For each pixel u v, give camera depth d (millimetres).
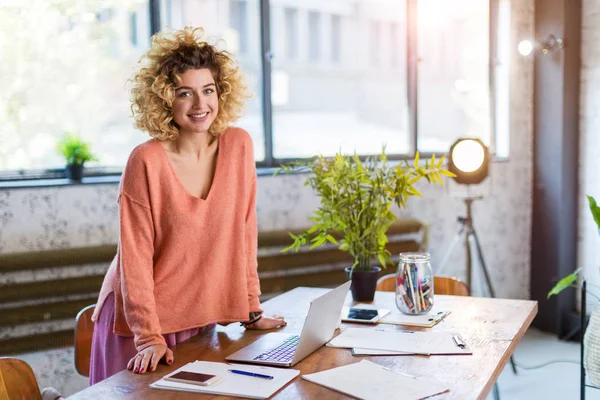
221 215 2164
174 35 2125
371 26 8891
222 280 2225
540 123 5102
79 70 3838
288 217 4363
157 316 2055
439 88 5176
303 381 1779
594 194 4852
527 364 4398
